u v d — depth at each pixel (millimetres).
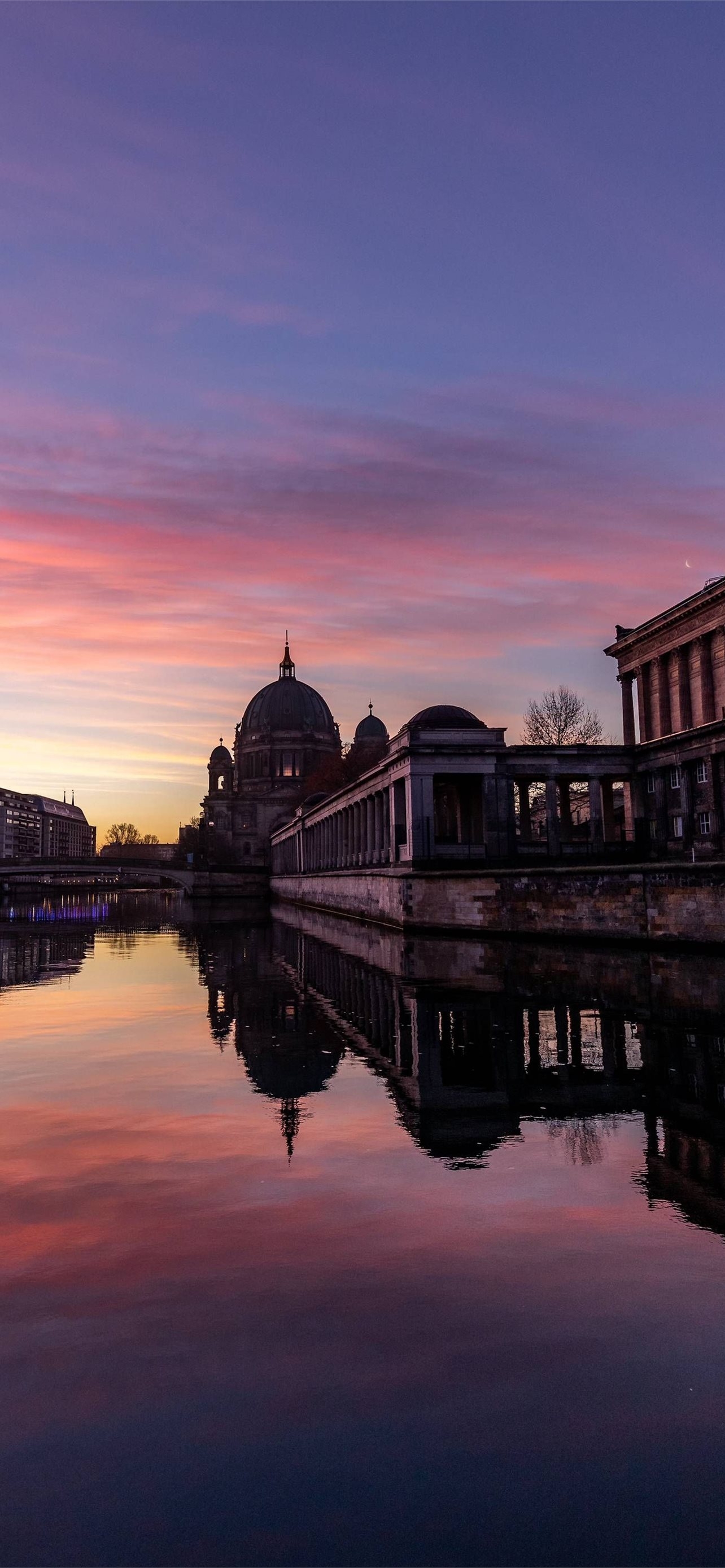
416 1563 5199
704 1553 5258
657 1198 10289
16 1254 8891
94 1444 6211
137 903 161000
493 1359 7055
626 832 80312
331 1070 17344
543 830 111625
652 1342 7254
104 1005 27172
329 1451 6117
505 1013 23281
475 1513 5598
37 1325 7566
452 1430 6277
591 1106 14328
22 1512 5641
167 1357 7086
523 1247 8977
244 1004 26922
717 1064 17125
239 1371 6910
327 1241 9133
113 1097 15289
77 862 158125
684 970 31359
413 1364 6988
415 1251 8891
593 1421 6348
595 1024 21250
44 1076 17109
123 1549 5332
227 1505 5688
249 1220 9711
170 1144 12492
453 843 68750
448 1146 12242
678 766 69562
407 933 56344
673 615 77125
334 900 94688
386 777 77000
